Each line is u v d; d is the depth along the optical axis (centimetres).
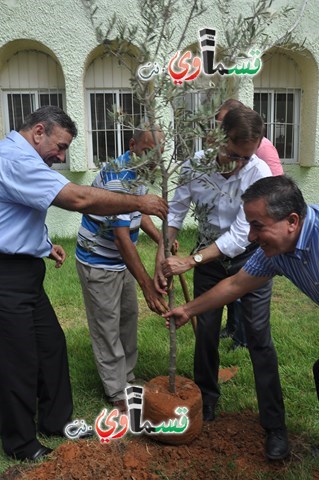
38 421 311
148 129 251
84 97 806
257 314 280
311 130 841
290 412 327
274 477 268
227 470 271
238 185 287
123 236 292
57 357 306
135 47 284
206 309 274
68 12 752
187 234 791
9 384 274
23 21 755
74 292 556
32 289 280
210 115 232
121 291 331
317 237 219
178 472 268
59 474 267
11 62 803
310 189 871
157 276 289
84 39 760
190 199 315
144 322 470
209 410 318
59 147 271
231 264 302
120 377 336
